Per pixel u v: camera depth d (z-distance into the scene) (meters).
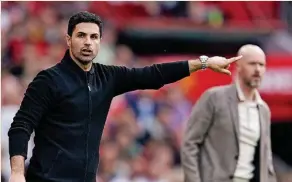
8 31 41.09
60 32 42.41
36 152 15.82
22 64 39.78
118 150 35.41
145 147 36.69
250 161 21.88
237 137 21.77
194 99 38.03
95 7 44.16
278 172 40.88
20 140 15.46
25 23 41.91
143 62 41.72
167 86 38.72
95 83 16.19
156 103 38.47
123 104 37.66
